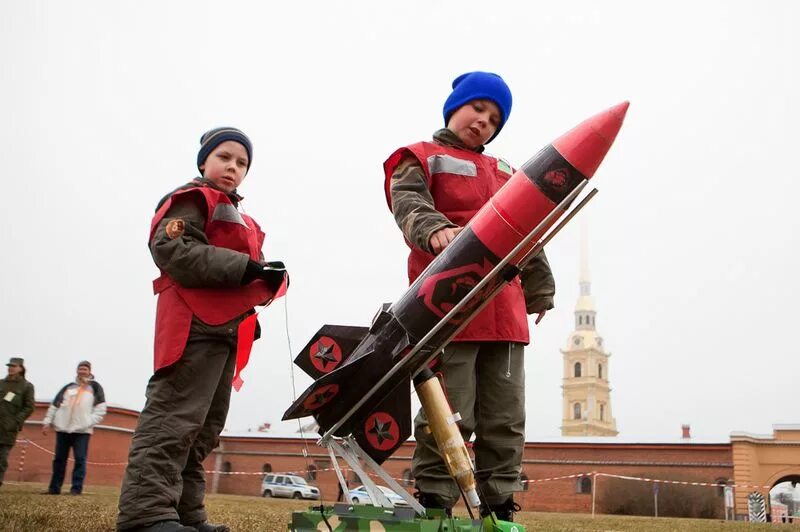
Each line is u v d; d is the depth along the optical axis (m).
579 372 118.56
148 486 3.04
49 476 28.58
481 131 3.95
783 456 31.84
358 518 2.76
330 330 3.46
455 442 3.12
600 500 32.31
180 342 3.19
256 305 3.40
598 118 3.07
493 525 3.17
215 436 3.64
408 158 3.80
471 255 3.18
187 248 3.21
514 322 3.78
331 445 3.33
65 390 10.40
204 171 3.73
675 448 32.34
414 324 3.25
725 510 29.88
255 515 7.06
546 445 33.84
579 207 3.11
